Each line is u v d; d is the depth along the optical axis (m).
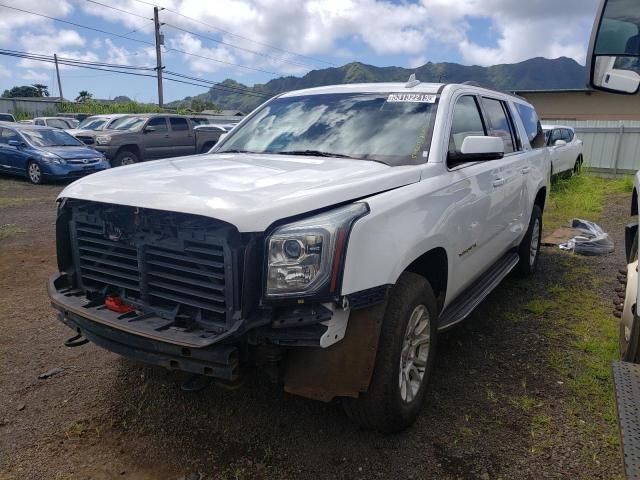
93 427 3.07
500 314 4.87
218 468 2.74
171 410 3.24
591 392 3.47
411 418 3.03
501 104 5.10
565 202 11.36
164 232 2.66
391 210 2.76
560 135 13.88
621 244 7.79
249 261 2.39
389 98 4.03
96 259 3.01
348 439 2.98
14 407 3.25
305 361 2.62
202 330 2.56
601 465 2.78
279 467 2.76
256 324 2.41
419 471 2.73
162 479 2.67
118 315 2.79
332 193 2.65
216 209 2.44
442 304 3.52
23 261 6.42
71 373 3.67
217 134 18.75
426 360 3.16
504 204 4.56
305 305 2.44
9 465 2.74
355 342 2.60
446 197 3.34
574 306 5.09
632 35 2.32
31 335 4.27
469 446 2.93
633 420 1.97
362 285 2.50
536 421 3.16
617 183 14.66
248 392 3.44
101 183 3.00
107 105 36.31
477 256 4.06
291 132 4.08
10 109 37.50
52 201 11.15
